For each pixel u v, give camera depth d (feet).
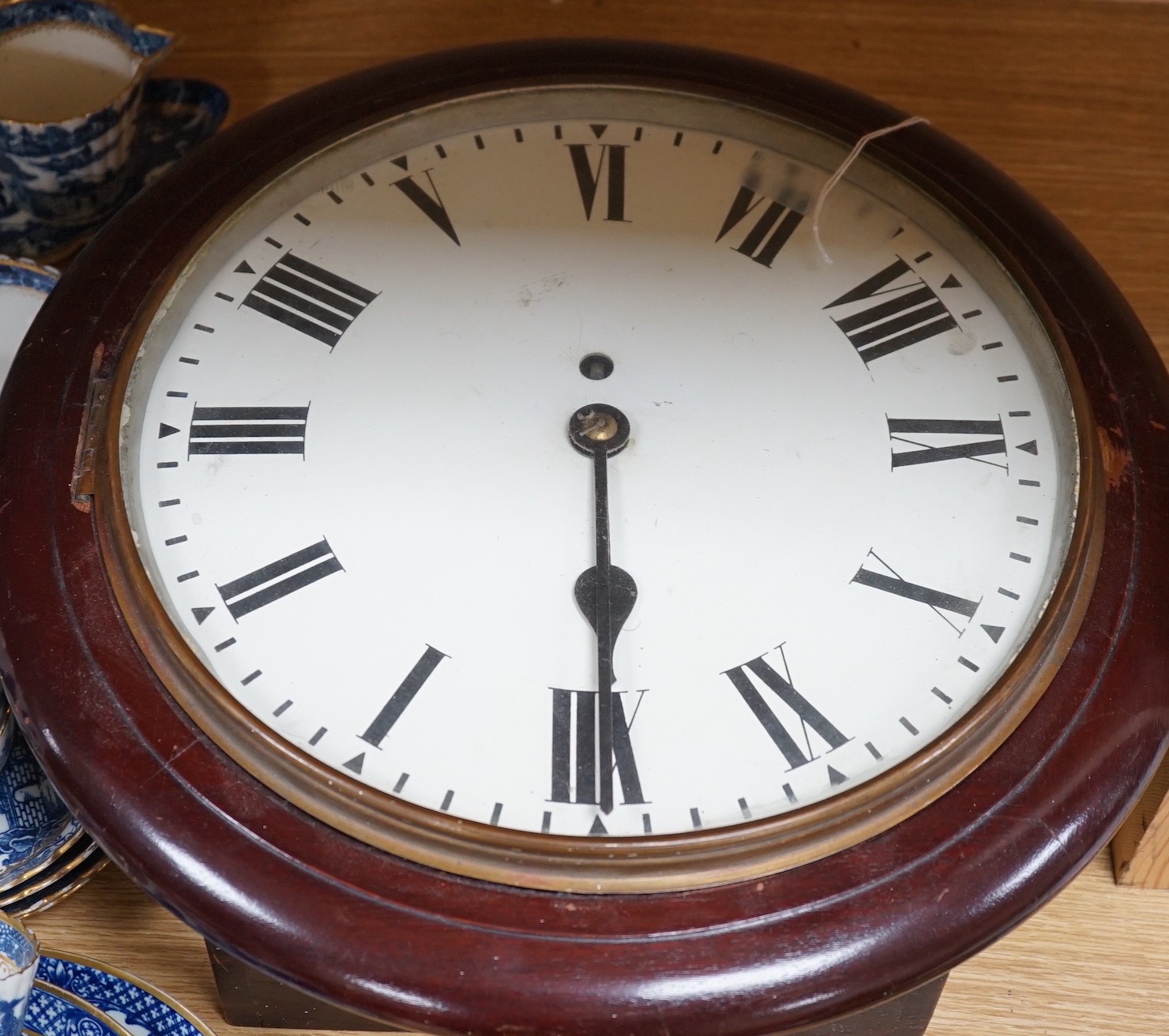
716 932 2.37
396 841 2.41
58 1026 2.92
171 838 2.44
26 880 3.10
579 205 3.35
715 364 3.09
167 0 4.48
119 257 3.13
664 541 2.84
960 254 3.22
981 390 3.03
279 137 3.33
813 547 2.83
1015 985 3.17
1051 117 4.30
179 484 2.85
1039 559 2.78
